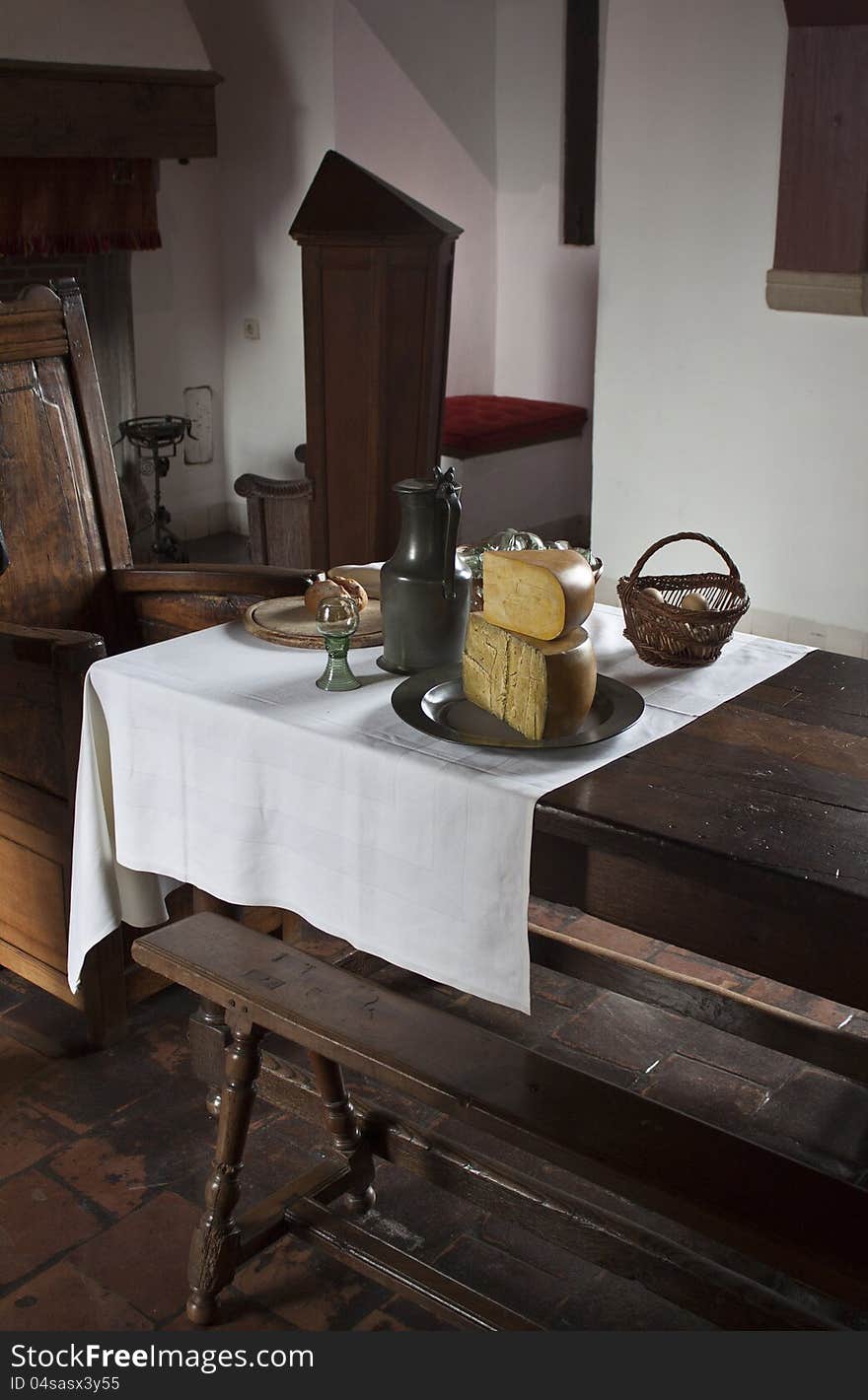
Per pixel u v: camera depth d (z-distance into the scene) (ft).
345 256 17.39
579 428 23.29
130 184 20.39
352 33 19.95
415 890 5.94
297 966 6.60
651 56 14.53
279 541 18.81
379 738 6.04
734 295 14.55
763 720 6.39
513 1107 5.65
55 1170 7.64
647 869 5.32
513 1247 7.11
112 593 10.27
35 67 18.56
